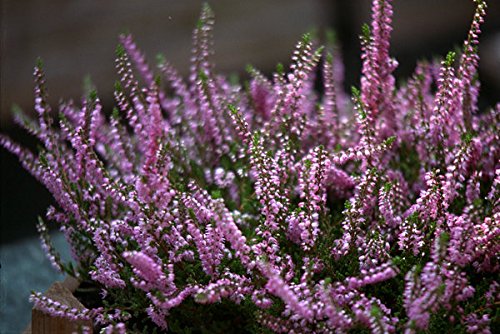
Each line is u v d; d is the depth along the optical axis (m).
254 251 0.83
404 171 0.96
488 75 1.79
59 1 2.26
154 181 0.84
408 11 2.39
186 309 0.87
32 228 1.44
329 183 0.91
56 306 0.86
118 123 0.93
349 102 1.04
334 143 0.96
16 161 1.65
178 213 0.86
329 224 0.88
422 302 0.79
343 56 2.12
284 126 0.91
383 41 0.89
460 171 0.85
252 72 0.98
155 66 2.02
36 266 1.32
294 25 2.26
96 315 0.87
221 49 2.17
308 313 0.79
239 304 0.86
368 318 0.80
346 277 0.85
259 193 0.84
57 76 1.99
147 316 0.90
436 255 0.79
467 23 2.33
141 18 2.23
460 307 0.83
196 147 0.98
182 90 0.98
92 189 0.90
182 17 2.27
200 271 0.88
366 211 0.89
